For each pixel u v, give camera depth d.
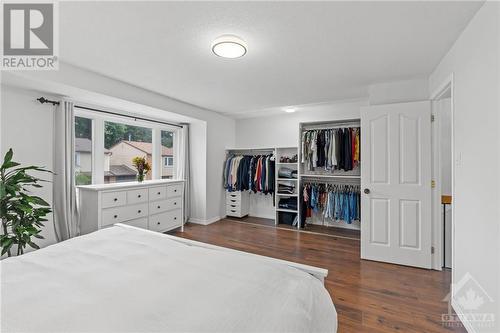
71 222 2.99
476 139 1.58
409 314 1.90
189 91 3.35
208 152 4.65
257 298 1.00
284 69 2.55
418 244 2.73
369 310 1.95
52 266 1.26
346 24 1.72
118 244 1.58
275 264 1.34
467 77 1.71
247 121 5.37
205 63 2.41
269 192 4.73
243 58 2.30
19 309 0.90
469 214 1.68
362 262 2.90
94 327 0.81
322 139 4.12
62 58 2.30
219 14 1.62
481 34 1.51
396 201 2.81
